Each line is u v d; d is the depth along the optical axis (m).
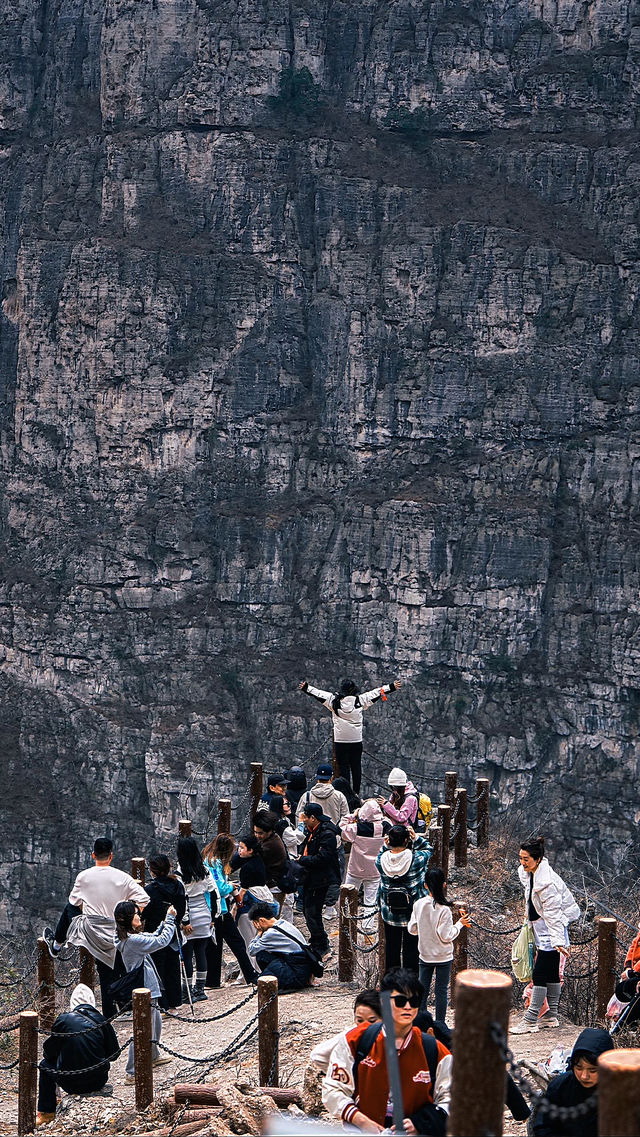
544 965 13.19
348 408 81.81
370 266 82.94
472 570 76.06
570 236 81.62
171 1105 11.79
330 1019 14.04
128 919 13.06
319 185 84.38
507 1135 10.95
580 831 70.50
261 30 86.75
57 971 20.83
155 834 76.00
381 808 17.83
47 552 84.62
